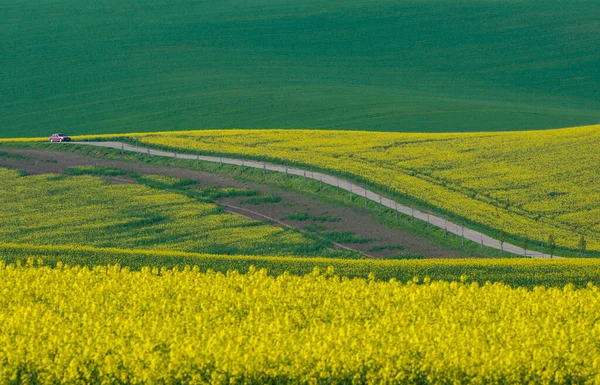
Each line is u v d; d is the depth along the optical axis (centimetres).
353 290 6066
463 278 6569
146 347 4688
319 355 4622
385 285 6366
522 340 5003
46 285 6250
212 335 4931
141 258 7919
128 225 10762
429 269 7619
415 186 11975
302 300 5844
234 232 10506
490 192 11788
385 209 11262
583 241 9456
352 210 11344
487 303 5794
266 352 4631
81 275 6538
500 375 4556
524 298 6031
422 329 5138
